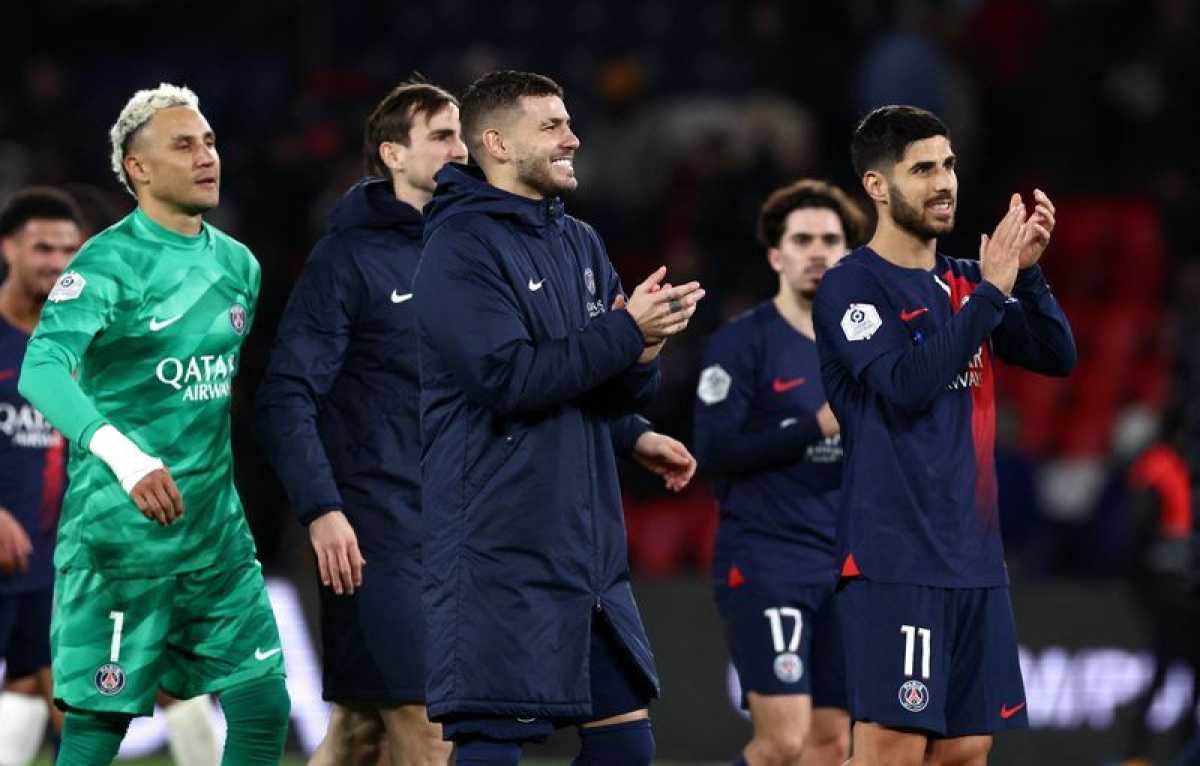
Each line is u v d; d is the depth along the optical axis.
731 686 33.81
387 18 61.44
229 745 20.48
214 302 20.12
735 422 24.89
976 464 19.39
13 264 24.66
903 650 18.97
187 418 19.94
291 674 34.12
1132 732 32.16
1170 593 31.33
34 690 25.56
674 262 49.56
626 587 18.20
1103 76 55.06
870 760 19.39
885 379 18.81
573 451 17.67
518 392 17.00
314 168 49.75
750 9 61.12
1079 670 33.50
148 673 19.91
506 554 17.34
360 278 21.50
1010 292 18.78
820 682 24.97
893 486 19.09
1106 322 51.66
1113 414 49.38
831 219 24.98
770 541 24.78
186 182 19.77
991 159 55.16
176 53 61.12
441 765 21.50
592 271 18.84
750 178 49.81
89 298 19.19
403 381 21.58
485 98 18.11
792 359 25.17
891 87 52.50
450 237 17.66
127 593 19.78
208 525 20.14
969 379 19.45
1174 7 55.62
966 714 19.38
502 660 17.20
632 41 61.50
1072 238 53.56
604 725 18.20
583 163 55.62
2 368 24.72
